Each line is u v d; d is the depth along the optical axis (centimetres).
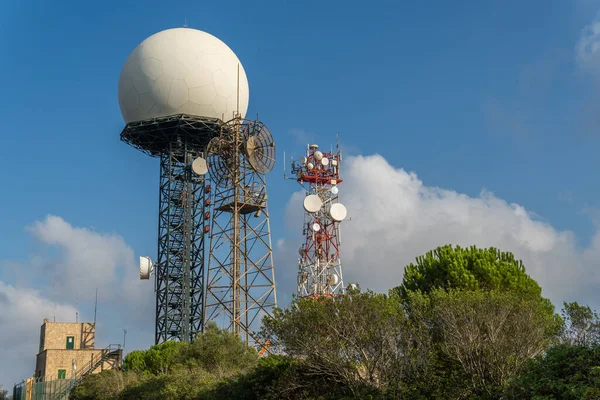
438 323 3378
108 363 8756
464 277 4359
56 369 8762
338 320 3412
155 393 4828
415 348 3406
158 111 7994
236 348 5884
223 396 4269
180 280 8006
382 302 3447
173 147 8319
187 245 8062
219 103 8119
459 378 3250
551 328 3422
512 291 4116
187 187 8238
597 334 3319
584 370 2559
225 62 8269
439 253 4791
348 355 3394
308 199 6512
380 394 3219
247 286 6869
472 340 3189
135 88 8050
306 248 6625
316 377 3750
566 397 2431
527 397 2584
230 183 7150
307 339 3428
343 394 3506
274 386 3800
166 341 7469
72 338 9650
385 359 3353
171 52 8062
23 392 9831
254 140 7194
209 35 8569
